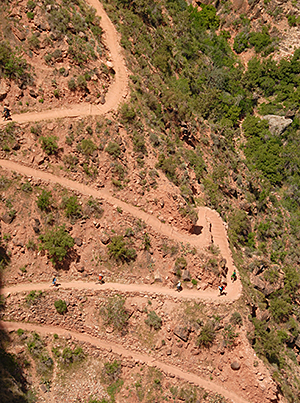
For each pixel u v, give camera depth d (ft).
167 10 293.02
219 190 230.48
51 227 162.81
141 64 226.38
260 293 203.41
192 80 274.16
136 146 188.24
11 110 173.99
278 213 260.62
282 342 201.57
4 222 156.46
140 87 212.64
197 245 182.80
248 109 298.15
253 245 233.96
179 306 167.22
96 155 178.50
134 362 156.76
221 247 197.57
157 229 177.58
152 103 214.07
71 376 148.05
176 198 181.78
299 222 263.70
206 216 204.44
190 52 285.84
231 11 331.16
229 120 280.72
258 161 276.21
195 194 210.79
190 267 177.68
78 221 167.53
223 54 312.71
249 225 237.45
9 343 143.64
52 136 173.27
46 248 157.07
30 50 182.19
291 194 273.95
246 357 165.07
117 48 217.77
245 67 317.63
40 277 157.17
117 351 156.87
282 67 309.42
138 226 174.81
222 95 291.17
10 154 165.48
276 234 249.96
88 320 156.76
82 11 213.46
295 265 243.40
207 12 323.16
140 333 161.17
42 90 180.24
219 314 171.12
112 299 161.07
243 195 248.11
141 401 152.15
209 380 163.94
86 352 153.69
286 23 325.01
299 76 307.99
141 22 250.37
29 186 162.09
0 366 136.46
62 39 189.47
